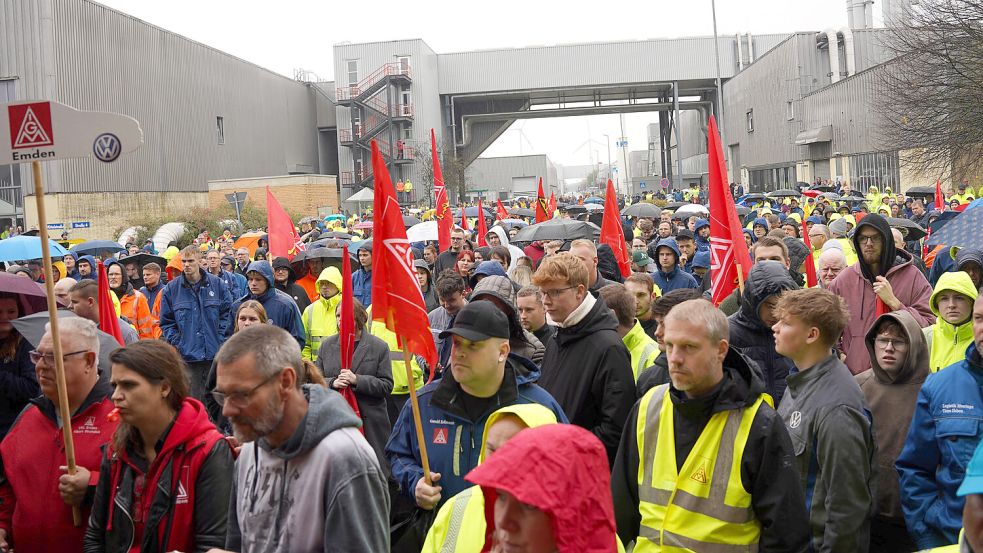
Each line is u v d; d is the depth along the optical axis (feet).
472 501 11.51
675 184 248.52
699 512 12.78
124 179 151.74
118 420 14.58
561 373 17.12
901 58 88.48
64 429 13.84
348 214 189.88
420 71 212.23
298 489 10.73
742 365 13.10
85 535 13.61
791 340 14.70
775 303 16.90
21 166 135.03
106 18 148.15
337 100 213.25
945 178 94.32
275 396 10.76
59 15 135.74
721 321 12.89
